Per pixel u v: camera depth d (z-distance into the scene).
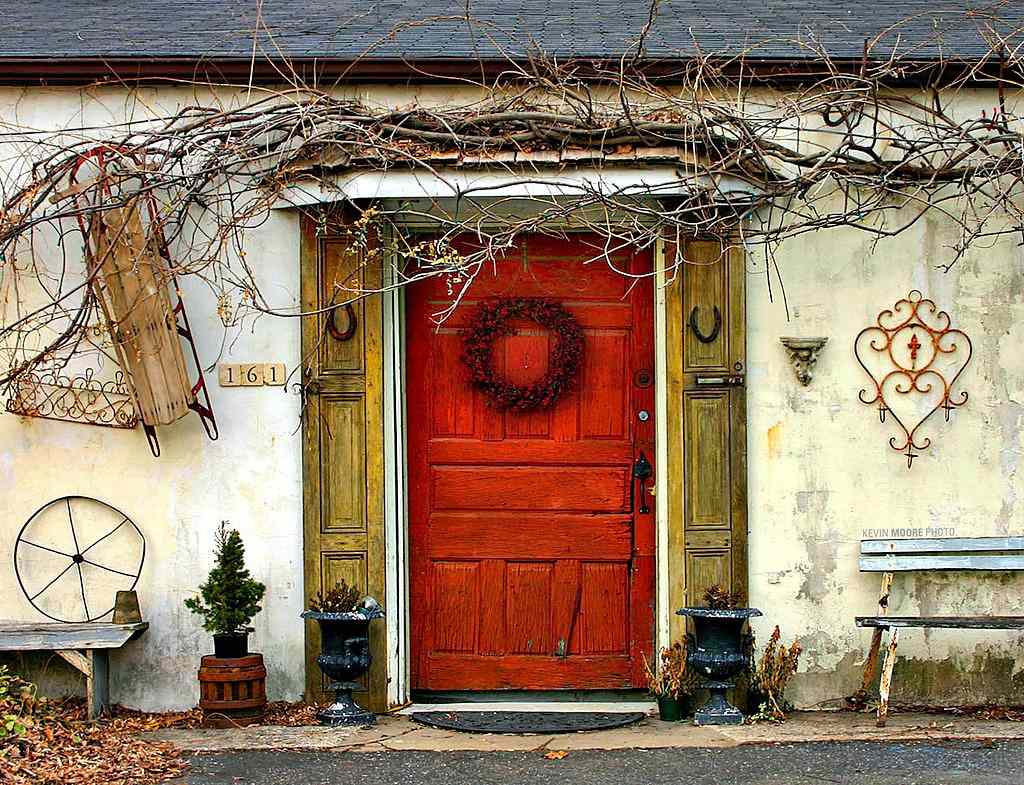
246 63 6.73
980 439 6.94
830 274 6.91
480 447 7.23
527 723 6.62
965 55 6.74
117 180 6.61
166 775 5.73
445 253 6.45
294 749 6.15
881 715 6.52
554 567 7.22
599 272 7.21
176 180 6.46
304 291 6.86
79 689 6.92
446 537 7.22
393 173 6.46
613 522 7.20
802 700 6.90
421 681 7.20
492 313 7.15
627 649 7.20
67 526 6.97
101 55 6.77
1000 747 6.08
